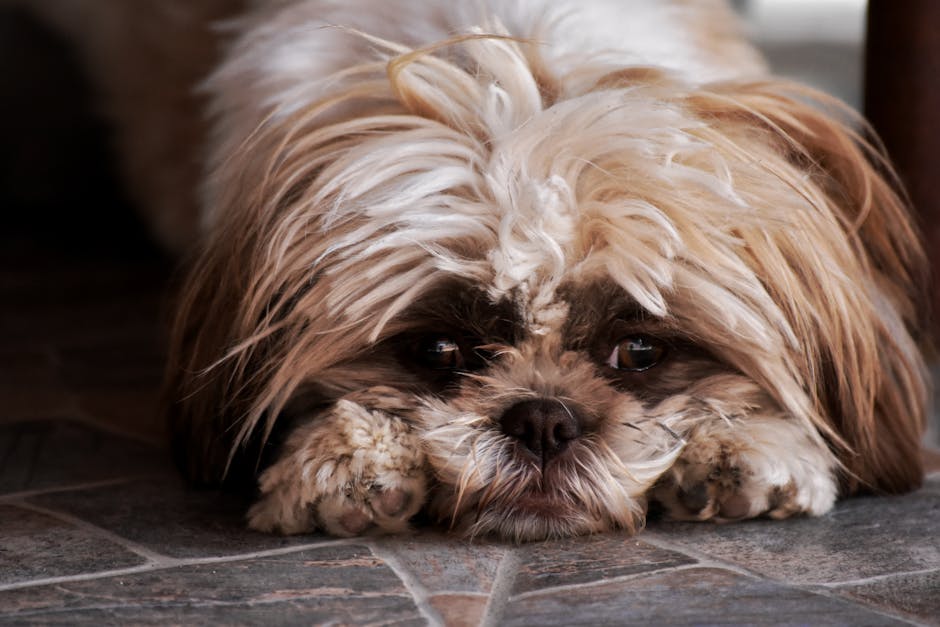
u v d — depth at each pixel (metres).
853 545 3.25
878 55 4.79
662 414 3.44
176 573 3.08
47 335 6.04
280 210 3.65
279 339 3.64
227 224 3.80
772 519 3.48
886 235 3.99
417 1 4.10
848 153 3.84
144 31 6.30
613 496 3.30
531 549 3.26
